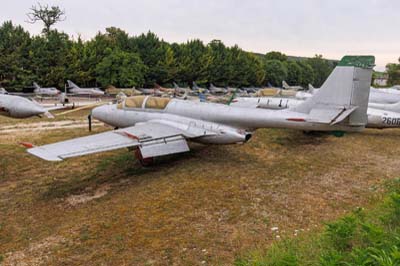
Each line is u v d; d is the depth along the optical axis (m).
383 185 8.34
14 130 15.84
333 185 8.45
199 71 62.09
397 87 47.59
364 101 10.78
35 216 6.95
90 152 8.27
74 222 6.52
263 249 5.17
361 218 5.64
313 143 13.55
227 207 7.04
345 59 10.73
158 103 11.74
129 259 5.06
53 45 49.44
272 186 8.38
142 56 59.12
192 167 10.09
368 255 3.63
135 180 9.07
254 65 71.81
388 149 12.64
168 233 5.89
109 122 12.62
